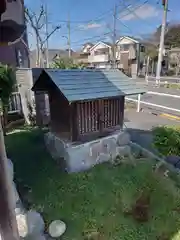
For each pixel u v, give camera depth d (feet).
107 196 10.53
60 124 13.08
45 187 11.23
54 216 9.24
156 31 90.89
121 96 13.28
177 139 11.81
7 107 19.94
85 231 8.50
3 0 4.30
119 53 89.10
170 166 13.15
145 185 11.40
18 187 11.19
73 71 12.99
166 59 92.22
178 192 10.85
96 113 12.83
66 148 12.43
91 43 104.12
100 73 14.02
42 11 43.09
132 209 9.76
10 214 5.82
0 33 4.71
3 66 17.80
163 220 9.18
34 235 7.93
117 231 8.56
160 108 28.73
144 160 13.98
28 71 21.06
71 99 10.67
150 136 17.97
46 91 13.89
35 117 21.74
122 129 14.66
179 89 45.32
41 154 15.03
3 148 5.35
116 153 14.33
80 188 11.16
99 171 12.79
